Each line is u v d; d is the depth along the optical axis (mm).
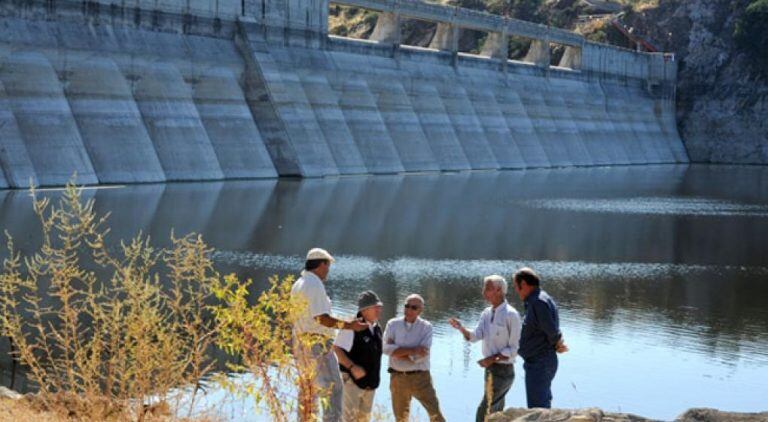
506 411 13562
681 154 162875
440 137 112625
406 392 16938
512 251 48906
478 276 41375
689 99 168000
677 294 38750
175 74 82125
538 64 139625
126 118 75438
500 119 124688
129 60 78562
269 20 94188
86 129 72625
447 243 50688
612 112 152500
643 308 35875
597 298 37594
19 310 28641
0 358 23469
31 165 65688
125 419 13469
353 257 44969
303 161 88688
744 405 24062
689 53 170750
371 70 106562
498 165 119312
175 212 56000
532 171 119125
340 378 14930
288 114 90125
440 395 23328
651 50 168125
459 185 88875
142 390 13422
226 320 13070
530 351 16922
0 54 68312
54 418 13641
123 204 58188
